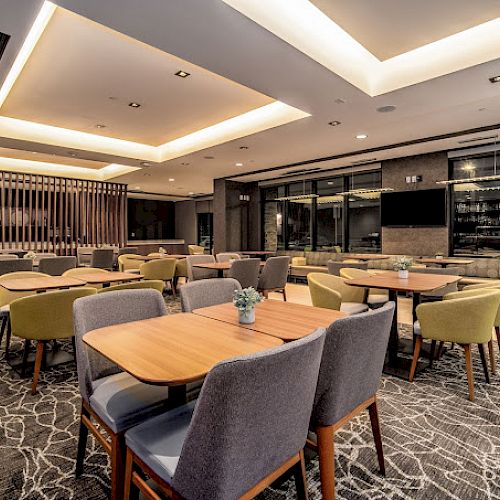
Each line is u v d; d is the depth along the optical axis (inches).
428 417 101.3
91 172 405.7
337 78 144.4
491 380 126.3
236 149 270.2
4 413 103.0
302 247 414.6
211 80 175.5
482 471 78.4
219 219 407.8
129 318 88.4
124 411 64.5
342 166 341.1
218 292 113.7
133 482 57.9
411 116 197.3
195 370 54.0
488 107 195.0
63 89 185.5
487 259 276.2
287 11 118.5
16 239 332.8
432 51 145.8
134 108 213.3
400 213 312.3
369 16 124.6
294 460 53.7
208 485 42.9
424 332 119.4
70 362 141.5
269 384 43.6
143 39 115.8
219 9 101.3
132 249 359.6
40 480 75.2
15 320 113.3
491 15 125.0
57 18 125.0
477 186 288.0
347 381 62.5
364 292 160.7
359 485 73.8
